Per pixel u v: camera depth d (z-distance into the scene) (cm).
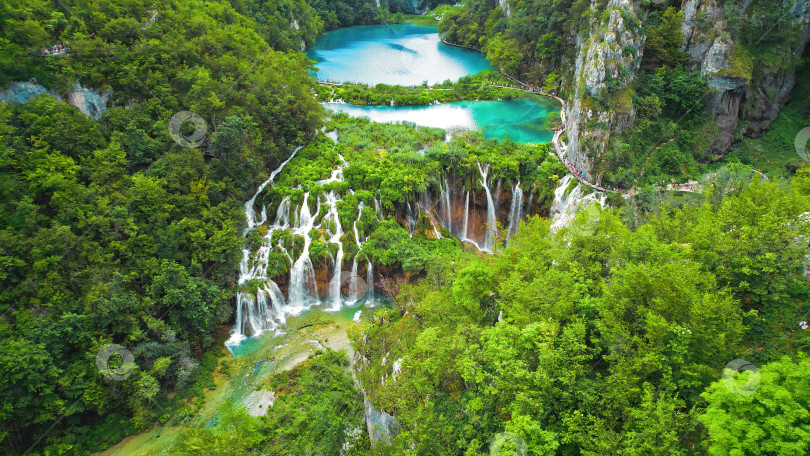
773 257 3142
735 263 3303
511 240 4650
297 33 13812
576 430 2625
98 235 4862
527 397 2677
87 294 4441
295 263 6112
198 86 6328
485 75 11900
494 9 14388
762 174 6944
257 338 5581
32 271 4362
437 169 7056
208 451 3362
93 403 4250
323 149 7656
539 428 2558
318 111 8081
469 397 3206
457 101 10944
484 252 7288
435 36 17788
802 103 8212
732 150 7875
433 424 3095
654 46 7619
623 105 7081
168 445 4328
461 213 7438
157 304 4925
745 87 7500
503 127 9144
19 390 3950
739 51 7419
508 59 11881
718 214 3881
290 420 4178
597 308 3084
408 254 6162
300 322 5856
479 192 7231
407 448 3109
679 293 2872
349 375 4716
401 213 6912
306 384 4644
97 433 4375
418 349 3597
